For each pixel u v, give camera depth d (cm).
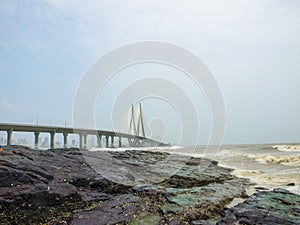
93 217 634
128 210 688
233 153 2984
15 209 634
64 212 704
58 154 1289
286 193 857
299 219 590
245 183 1211
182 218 646
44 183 752
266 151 3384
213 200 807
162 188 916
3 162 810
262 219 593
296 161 2130
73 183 876
